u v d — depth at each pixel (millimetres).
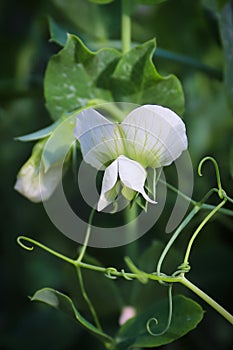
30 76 451
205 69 420
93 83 366
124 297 381
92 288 380
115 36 420
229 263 413
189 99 468
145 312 351
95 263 369
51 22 393
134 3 385
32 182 355
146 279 368
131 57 360
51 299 343
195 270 413
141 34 459
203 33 458
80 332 454
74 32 412
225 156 452
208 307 424
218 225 429
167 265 368
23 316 471
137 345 349
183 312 342
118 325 389
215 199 433
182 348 443
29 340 456
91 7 419
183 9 453
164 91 362
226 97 387
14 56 477
